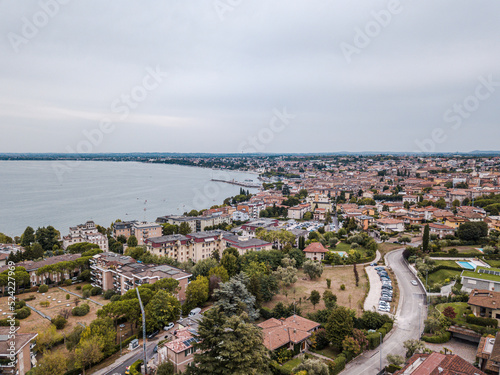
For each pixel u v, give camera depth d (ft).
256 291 350.64
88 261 494.59
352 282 439.22
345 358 257.14
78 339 294.66
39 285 458.09
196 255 526.98
